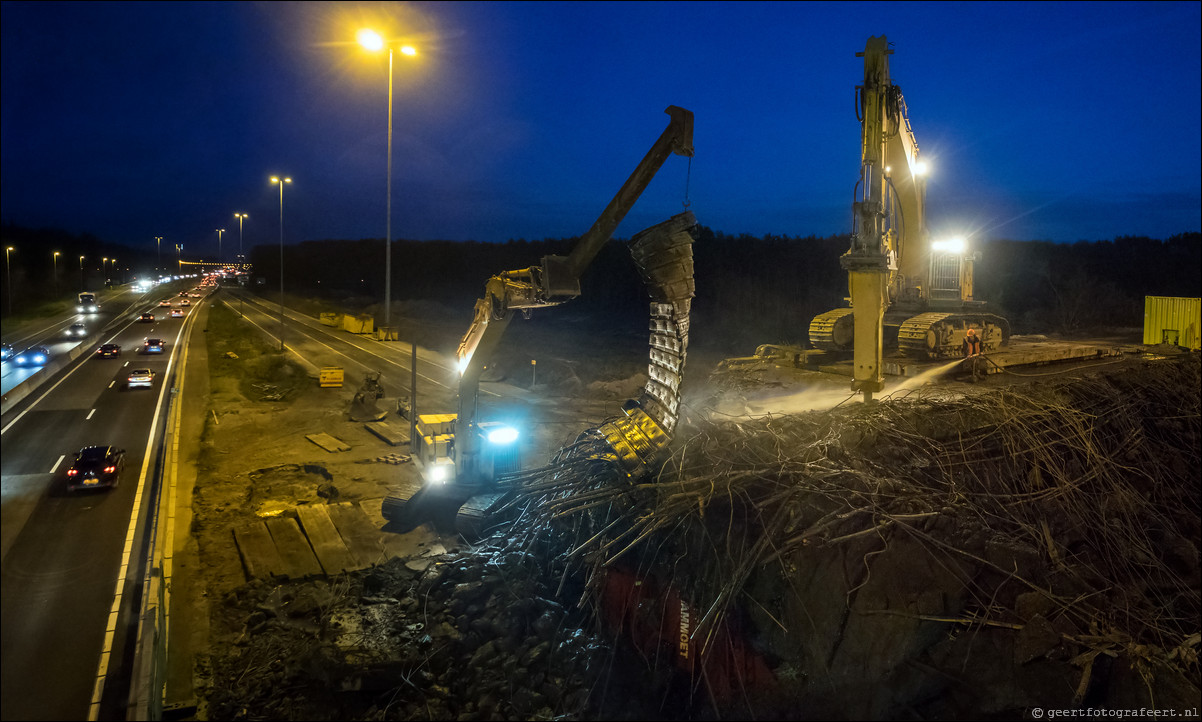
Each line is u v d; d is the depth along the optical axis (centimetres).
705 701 913
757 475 1012
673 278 1198
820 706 855
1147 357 2125
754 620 916
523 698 934
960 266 1905
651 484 1073
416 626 1102
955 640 894
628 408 1352
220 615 1180
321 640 1071
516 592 1135
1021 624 915
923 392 1432
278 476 1992
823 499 966
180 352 5038
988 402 1298
